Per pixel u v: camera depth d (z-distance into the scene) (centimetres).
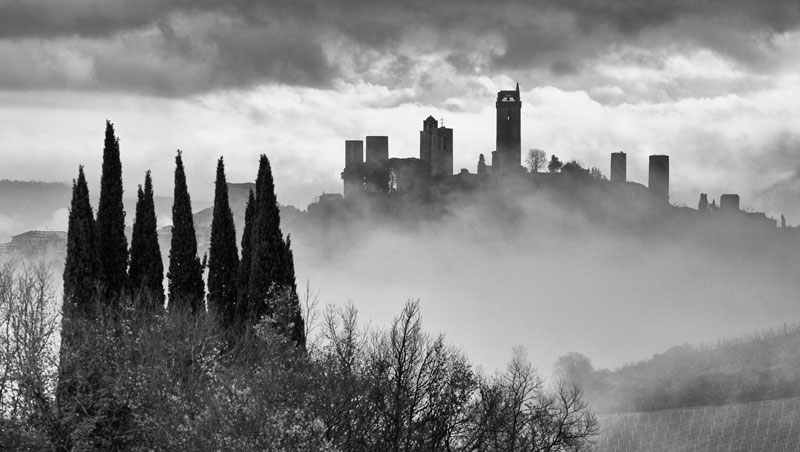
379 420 5472
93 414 6028
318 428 4972
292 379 5438
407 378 5653
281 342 6184
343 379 5441
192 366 6162
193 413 5478
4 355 6072
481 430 5644
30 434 5691
